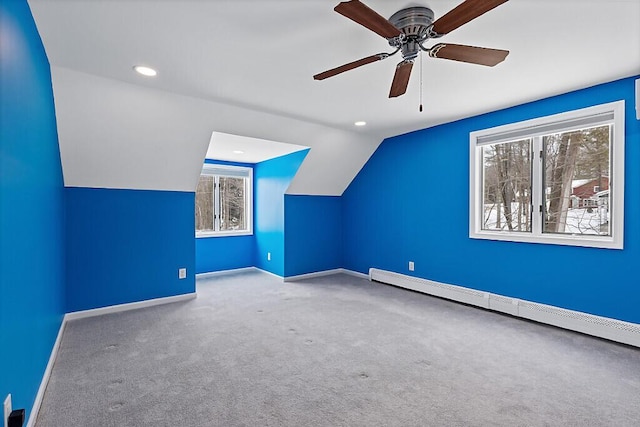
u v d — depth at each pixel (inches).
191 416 69.1
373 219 202.4
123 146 128.5
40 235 78.7
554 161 126.0
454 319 129.9
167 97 119.9
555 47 85.7
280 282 196.7
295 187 200.8
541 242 125.0
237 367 90.5
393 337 112.0
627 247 104.6
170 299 155.3
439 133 162.6
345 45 85.1
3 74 49.6
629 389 78.8
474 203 147.0
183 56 91.0
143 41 82.7
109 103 112.6
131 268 145.3
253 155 204.2
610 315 108.1
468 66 96.8
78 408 71.5
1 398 48.6
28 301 65.6
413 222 176.7
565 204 123.3
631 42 82.7
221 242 219.5
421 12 68.6
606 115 108.7
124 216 143.6
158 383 81.9
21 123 60.9
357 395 77.0
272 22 74.2
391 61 94.3
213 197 222.8
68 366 90.3
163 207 154.2
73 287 131.3
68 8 68.3
